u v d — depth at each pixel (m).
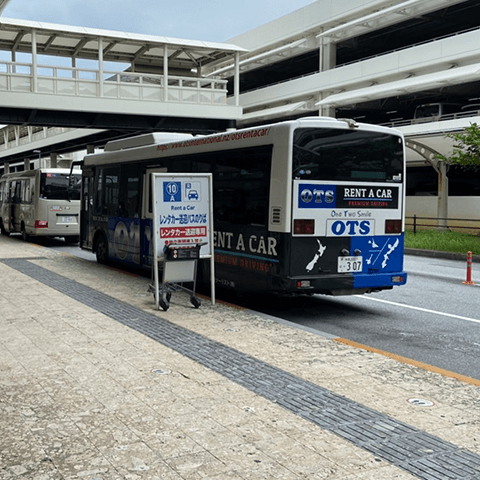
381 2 31.91
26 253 17.48
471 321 9.23
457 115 28.22
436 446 4.18
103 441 4.12
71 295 10.05
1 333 7.23
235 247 9.93
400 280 9.71
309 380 5.64
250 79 50.22
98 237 15.32
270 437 4.24
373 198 9.45
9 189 26.09
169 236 9.12
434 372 6.00
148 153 12.70
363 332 8.44
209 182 9.34
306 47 38.59
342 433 4.35
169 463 3.80
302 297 11.38
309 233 8.95
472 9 30.38
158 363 6.04
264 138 9.23
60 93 27.05
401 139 9.65
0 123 27.00
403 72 30.59
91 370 5.76
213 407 4.82
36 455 3.89
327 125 9.03
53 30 26.73
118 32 28.41
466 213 29.08
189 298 10.16
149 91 29.22
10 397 4.98
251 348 6.77
